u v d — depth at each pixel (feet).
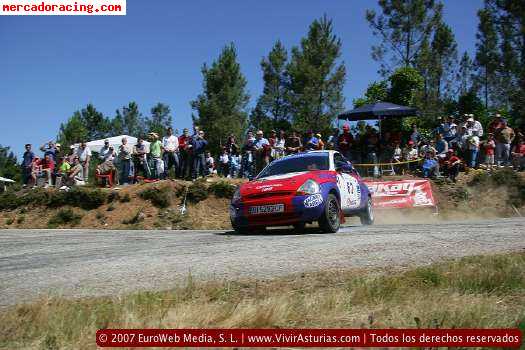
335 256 19.44
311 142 54.19
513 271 15.48
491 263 16.88
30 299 14.80
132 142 82.69
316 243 22.74
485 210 53.67
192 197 53.62
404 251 20.08
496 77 110.63
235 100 134.62
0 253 26.48
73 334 11.39
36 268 20.17
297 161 32.12
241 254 20.81
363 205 34.53
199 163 57.47
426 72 120.06
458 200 55.11
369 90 90.68
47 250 26.73
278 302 12.59
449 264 16.99
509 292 14.26
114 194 55.77
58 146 64.90
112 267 19.36
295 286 15.08
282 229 32.30
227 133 130.41
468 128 58.39
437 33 139.13
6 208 59.00
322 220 27.99
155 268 18.67
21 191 62.80
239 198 29.09
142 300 13.50
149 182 56.75
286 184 28.25
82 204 56.08
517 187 54.75
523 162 58.18
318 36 130.00
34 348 10.84
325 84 126.41
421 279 15.16
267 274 16.80
